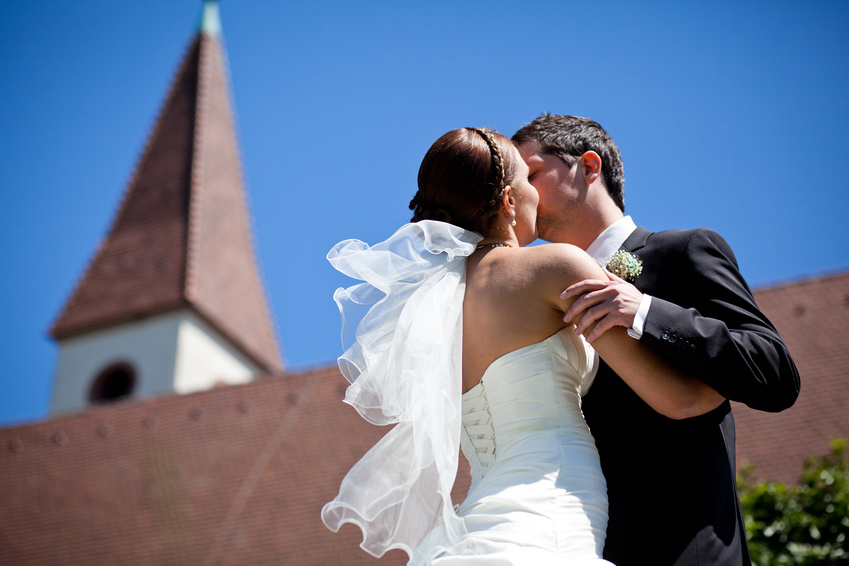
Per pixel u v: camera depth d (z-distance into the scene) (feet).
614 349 8.01
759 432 43.88
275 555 49.06
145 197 112.88
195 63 122.11
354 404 8.59
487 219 8.80
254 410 60.18
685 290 9.07
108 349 100.32
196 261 104.27
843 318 49.01
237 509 53.01
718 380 7.85
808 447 42.24
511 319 8.21
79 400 98.58
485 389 8.27
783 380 8.11
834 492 19.62
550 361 8.18
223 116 120.16
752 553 18.79
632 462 8.57
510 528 7.50
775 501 19.74
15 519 58.39
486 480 7.97
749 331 8.34
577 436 8.09
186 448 59.06
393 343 8.30
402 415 8.14
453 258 8.69
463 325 8.43
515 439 8.01
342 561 39.91
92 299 104.47
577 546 7.48
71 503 58.18
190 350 98.12
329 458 54.39
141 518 55.01
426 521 8.42
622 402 8.77
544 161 10.40
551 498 7.65
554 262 8.23
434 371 8.00
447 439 7.84
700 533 8.14
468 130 9.12
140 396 96.07
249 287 108.88
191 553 50.75
